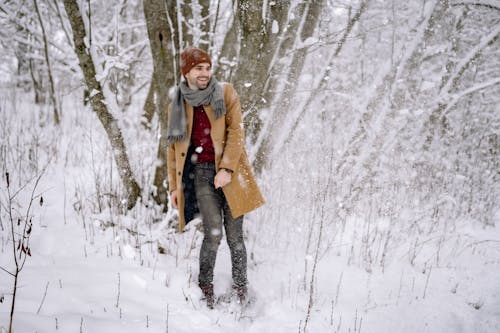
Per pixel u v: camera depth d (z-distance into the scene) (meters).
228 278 2.62
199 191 2.25
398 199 3.53
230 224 2.31
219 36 5.05
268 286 2.56
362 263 2.91
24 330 1.59
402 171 3.78
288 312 2.26
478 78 5.97
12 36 5.69
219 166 2.21
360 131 3.59
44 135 4.46
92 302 1.98
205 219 2.24
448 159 4.50
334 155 3.32
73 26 2.56
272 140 3.10
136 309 2.01
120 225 2.85
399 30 3.90
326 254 2.99
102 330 1.74
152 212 3.07
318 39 3.00
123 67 2.87
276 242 3.03
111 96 2.84
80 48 2.62
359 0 3.59
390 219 3.33
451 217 3.80
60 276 2.16
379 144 3.51
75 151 4.29
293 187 3.22
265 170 3.14
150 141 4.17
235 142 2.21
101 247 2.61
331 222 3.07
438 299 2.51
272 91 3.02
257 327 2.12
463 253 3.20
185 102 2.25
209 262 2.28
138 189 3.14
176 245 2.85
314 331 2.10
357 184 3.49
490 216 4.06
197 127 2.24
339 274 2.74
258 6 2.66
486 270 2.90
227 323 2.12
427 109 3.97
